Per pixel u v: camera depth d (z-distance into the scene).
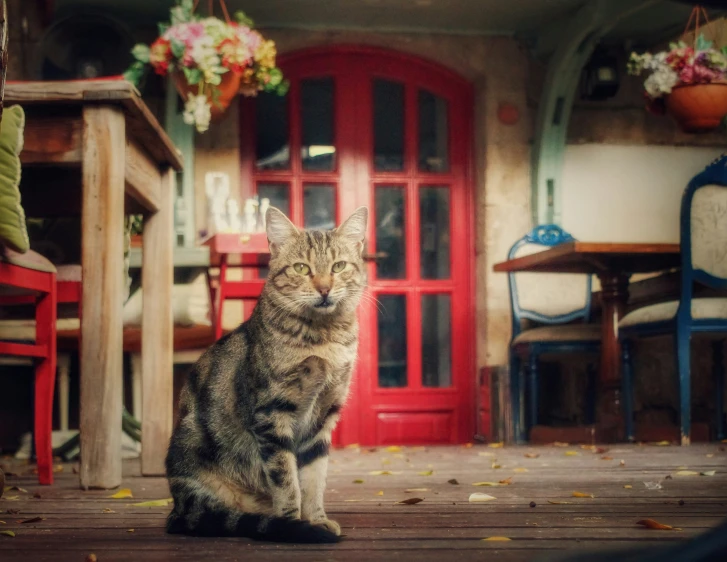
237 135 4.68
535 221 4.81
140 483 2.86
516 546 1.89
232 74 4.07
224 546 1.93
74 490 2.70
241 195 4.78
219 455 2.11
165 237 3.10
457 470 3.14
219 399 2.13
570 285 4.65
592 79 4.82
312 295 2.15
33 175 3.06
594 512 2.26
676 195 4.93
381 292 4.92
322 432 2.16
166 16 4.60
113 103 2.65
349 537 2.02
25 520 2.21
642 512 2.26
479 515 2.24
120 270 2.69
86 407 2.67
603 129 4.91
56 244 3.62
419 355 4.93
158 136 2.87
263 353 2.11
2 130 2.49
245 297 3.97
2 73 2.07
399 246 4.95
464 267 4.97
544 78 4.88
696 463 3.20
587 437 4.44
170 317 3.08
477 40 4.86
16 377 4.46
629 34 4.83
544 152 4.77
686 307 3.81
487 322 4.80
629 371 4.12
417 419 4.91
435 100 4.99
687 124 4.33
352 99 4.90
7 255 2.62
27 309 3.62
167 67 4.03
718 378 4.51
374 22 4.76
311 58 4.87
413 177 4.95
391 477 2.97
